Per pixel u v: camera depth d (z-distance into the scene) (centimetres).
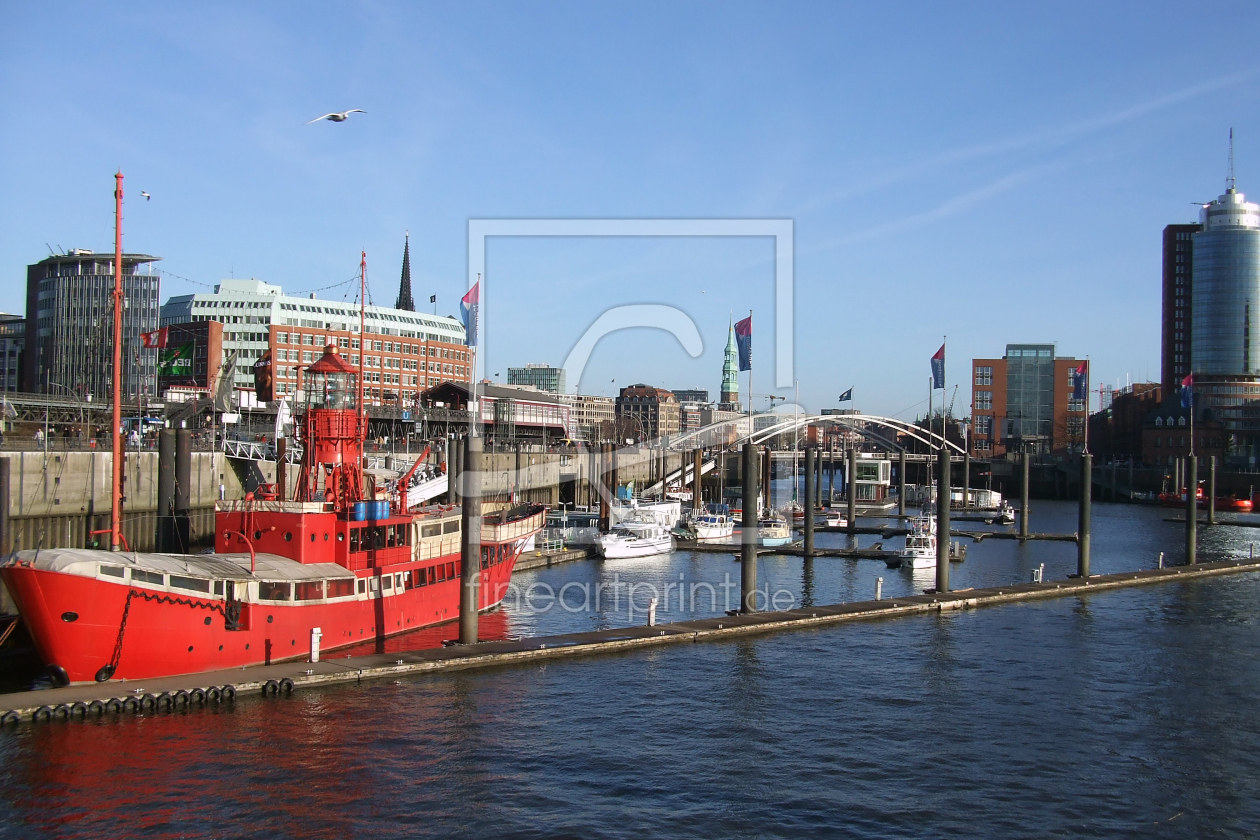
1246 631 6325
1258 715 4584
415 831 3198
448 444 8975
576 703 4534
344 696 4403
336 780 3553
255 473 8794
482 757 3828
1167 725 4428
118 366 4900
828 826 3331
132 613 4053
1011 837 3284
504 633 6072
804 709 4547
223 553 4969
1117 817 3453
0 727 3744
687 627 5922
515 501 12119
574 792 3547
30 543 6303
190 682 4175
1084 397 14838
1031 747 4116
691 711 4478
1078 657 5588
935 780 3744
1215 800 3609
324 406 5462
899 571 9419
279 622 4694
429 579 5953
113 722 3888
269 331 19500
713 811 3422
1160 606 7188
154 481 7462
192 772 3544
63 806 3250
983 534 12875
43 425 8988
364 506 5328
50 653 3941
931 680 5069
